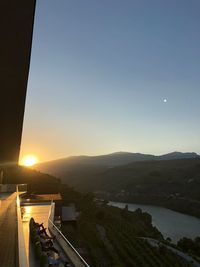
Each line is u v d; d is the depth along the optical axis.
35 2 7.37
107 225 69.00
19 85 11.56
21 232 20.11
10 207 41.97
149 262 47.41
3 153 25.17
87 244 41.12
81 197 97.12
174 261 57.50
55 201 56.00
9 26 7.96
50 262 15.55
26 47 9.00
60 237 23.16
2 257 15.45
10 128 17.77
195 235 112.25
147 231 94.62
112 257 38.09
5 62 9.73
